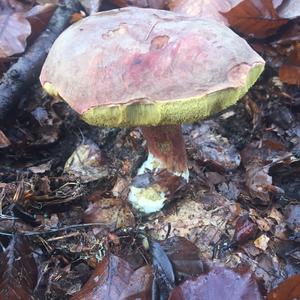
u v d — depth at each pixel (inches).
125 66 5.1
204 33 5.3
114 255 5.6
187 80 5.0
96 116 5.2
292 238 6.5
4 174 7.3
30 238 6.3
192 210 6.6
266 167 7.5
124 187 7.0
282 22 8.4
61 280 6.0
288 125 8.2
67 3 9.0
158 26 5.4
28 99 8.3
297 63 8.3
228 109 8.4
